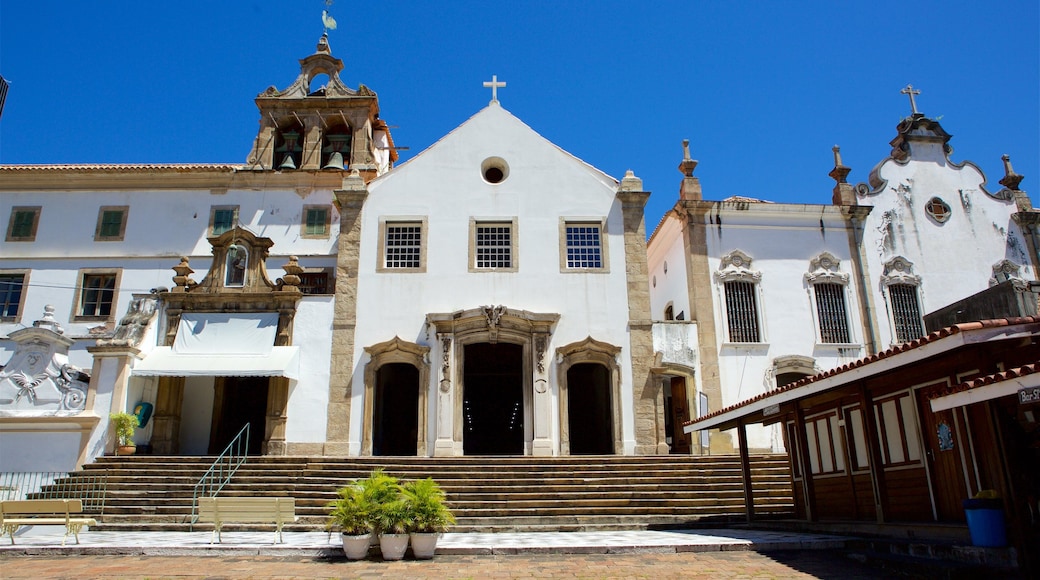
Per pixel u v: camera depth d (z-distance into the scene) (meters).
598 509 16.14
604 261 23.92
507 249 24.06
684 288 25.47
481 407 26.69
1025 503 8.70
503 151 25.06
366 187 24.59
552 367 22.64
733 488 17.52
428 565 10.44
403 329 22.97
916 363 10.40
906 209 26.22
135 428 19.95
